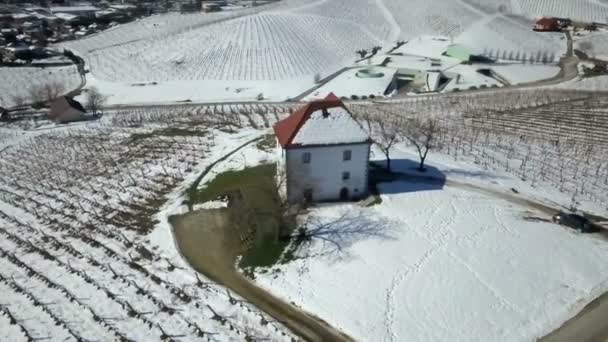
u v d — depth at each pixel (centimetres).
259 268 3997
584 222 4338
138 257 4284
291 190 4803
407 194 5056
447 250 4050
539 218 4559
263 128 7906
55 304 3722
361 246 4156
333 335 3250
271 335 3275
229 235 4544
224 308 3566
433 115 8475
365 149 4747
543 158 6191
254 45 14575
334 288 3678
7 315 3622
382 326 3291
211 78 12875
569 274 3728
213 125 8244
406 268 3844
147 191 5609
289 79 12475
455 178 5475
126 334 3378
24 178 6288
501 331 3216
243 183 5506
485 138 7019
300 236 4359
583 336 3159
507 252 4000
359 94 10781
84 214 5169
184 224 4784
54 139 7962
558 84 11038
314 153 4650
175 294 3750
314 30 16062
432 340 3161
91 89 11262
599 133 7200
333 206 4847
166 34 16875
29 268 4209
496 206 4794
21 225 5022
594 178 5553
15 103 11275
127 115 9675
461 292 3559
